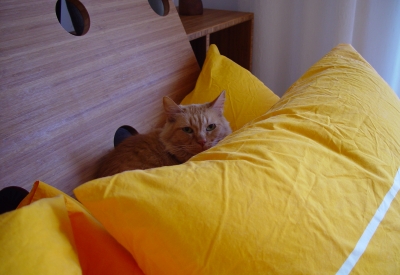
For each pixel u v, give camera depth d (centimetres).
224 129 119
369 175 61
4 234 41
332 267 48
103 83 98
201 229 46
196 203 48
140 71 110
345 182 58
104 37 100
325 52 176
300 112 75
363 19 161
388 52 161
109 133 99
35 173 79
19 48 79
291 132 67
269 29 178
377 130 72
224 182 51
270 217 49
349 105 77
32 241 42
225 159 58
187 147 112
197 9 175
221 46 190
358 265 50
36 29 83
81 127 90
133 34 109
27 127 78
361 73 94
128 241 50
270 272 46
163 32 121
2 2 77
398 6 152
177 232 46
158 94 117
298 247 48
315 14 168
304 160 59
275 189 52
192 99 126
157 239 47
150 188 49
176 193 49
